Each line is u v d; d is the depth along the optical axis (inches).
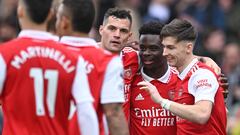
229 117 1245.1
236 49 1403.8
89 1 659.4
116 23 775.1
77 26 658.8
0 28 1441.9
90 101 636.7
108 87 661.9
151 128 780.0
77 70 635.5
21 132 628.7
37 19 629.6
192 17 1547.7
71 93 636.1
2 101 639.8
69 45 661.9
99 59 663.8
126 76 781.3
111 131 666.8
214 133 748.0
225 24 1577.3
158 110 776.9
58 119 635.5
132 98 784.3
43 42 633.0
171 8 1540.4
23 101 628.7
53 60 631.8
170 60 748.6
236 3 1619.1
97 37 1322.6
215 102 743.1
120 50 781.3
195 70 746.2
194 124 745.6
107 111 663.8
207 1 1569.9
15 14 1465.3
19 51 627.5
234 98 1296.8
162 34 748.6
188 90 746.2
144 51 769.6
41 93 629.9
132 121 788.0
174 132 780.0
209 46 1497.3
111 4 1466.5
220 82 788.0
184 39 743.1
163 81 780.0
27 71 627.5
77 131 654.5
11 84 627.8
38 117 630.5
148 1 1556.3
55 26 660.1
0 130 959.6
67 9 653.9
